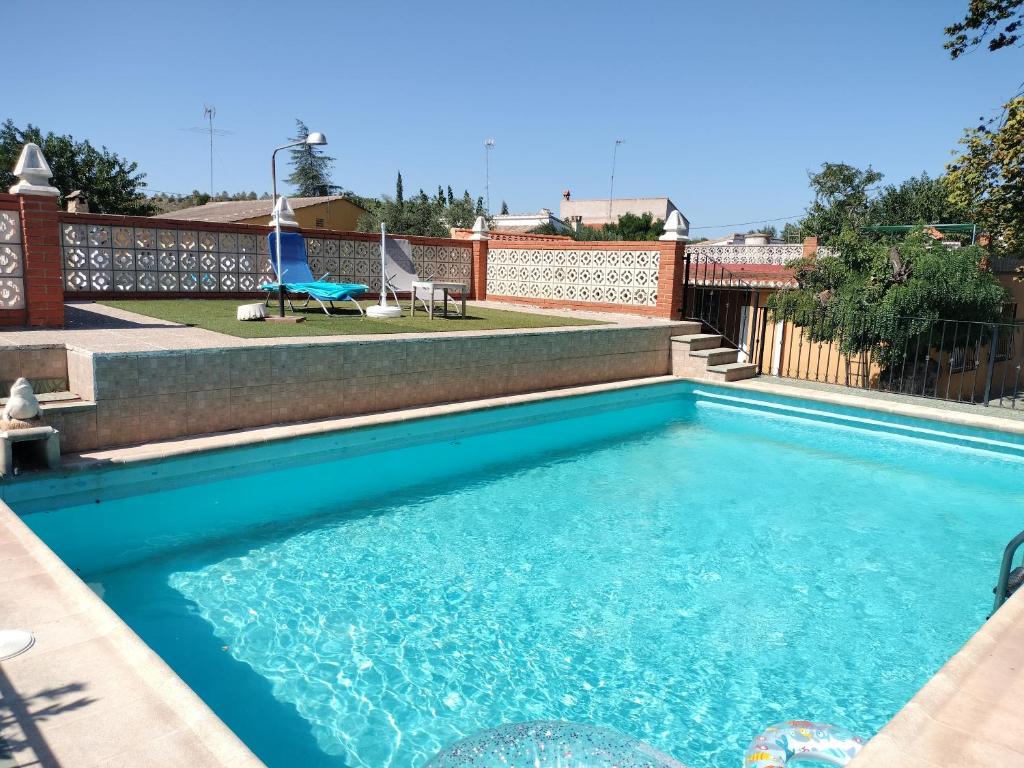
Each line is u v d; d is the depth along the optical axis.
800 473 7.34
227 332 7.36
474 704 3.44
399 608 4.34
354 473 6.81
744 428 9.20
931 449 8.31
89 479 5.15
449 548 5.25
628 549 5.37
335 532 5.45
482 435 8.03
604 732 3.18
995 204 13.01
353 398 7.17
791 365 16.09
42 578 3.28
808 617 4.44
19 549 3.60
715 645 4.08
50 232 7.04
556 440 8.38
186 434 6.01
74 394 5.80
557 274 13.23
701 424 9.38
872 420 8.95
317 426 6.59
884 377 13.90
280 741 3.10
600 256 12.53
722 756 3.16
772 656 3.99
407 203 42.19
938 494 6.77
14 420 4.92
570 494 6.54
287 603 4.32
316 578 4.67
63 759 2.07
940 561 5.30
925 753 2.24
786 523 5.98
